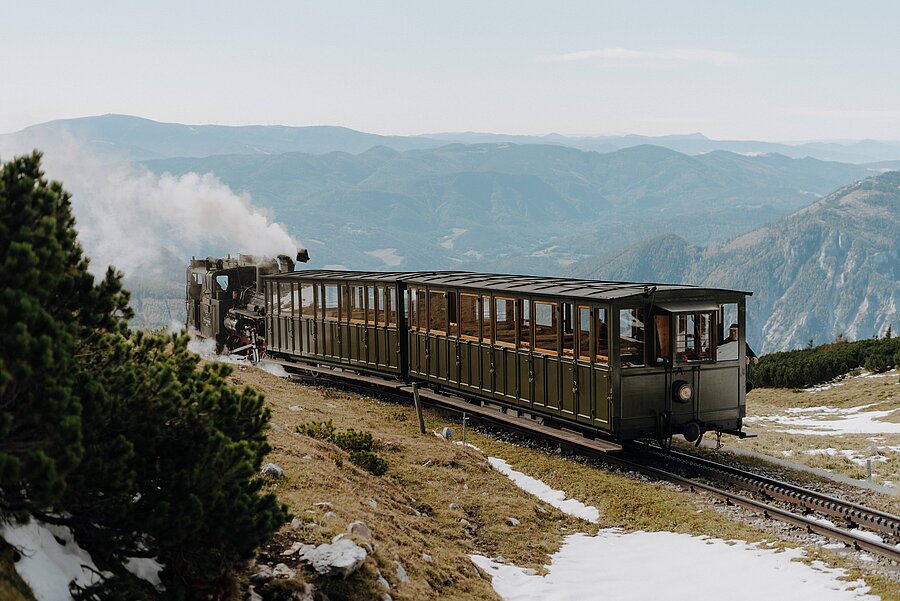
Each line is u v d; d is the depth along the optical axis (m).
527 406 20.25
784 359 50.72
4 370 5.54
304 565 8.89
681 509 15.34
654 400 17.92
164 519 6.90
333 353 28.28
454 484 15.85
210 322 38.00
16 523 6.36
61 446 6.02
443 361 23.44
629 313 17.62
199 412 7.70
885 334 53.03
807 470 18.83
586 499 16.66
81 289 6.97
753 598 10.88
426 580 10.03
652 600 10.92
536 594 11.05
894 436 25.23
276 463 12.59
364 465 15.18
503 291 20.72
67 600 6.31
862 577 11.34
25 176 6.78
